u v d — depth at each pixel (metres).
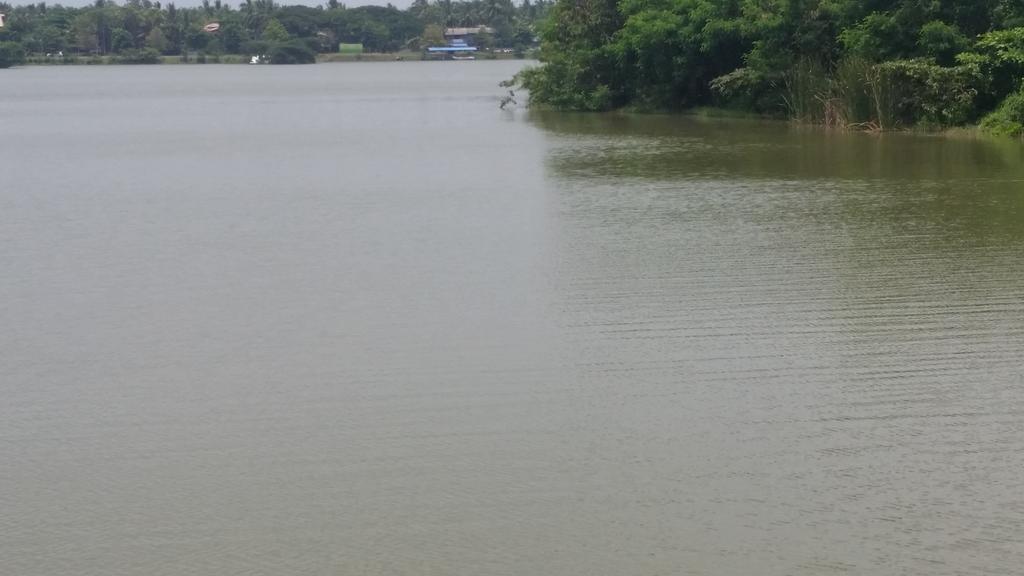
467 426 11.80
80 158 37.25
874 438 11.33
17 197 27.83
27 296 17.48
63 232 22.67
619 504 10.02
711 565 8.98
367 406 12.42
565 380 13.10
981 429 11.52
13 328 15.77
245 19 195.62
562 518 9.77
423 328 15.27
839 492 10.19
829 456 10.94
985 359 13.61
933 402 12.26
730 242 20.34
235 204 25.98
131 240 21.72
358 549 9.31
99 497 10.36
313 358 14.12
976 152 33.38
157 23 195.25
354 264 19.22
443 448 11.25
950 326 14.93
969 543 9.27
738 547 9.26
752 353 13.95
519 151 36.97
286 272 18.73
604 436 11.48
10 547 9.45
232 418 12.20
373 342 14.70
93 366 14.08
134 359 14.30
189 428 11.96
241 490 10.43
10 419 12.34
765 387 12.78
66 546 9.46
